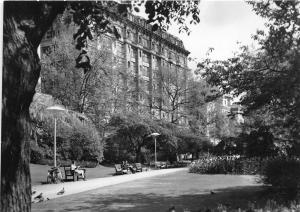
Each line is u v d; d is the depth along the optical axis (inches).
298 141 589.6
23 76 203.9
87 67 312.7
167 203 588.7
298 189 583.2
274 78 561.3
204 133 2583.7
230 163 1307.8
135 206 565.3
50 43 1870.1
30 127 219.8
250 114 633.0
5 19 196.1
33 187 856.9
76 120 1509.6
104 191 767.1
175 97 2701.8
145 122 2011.6
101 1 304.8
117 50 3093.0
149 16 321.4
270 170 609.6
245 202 552.7
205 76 629.9
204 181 984.3
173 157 2377.0
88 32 307.4
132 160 2089.1
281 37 515.2
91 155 1638.8
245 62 601.0
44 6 225.0
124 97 2117.4
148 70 3508.9
